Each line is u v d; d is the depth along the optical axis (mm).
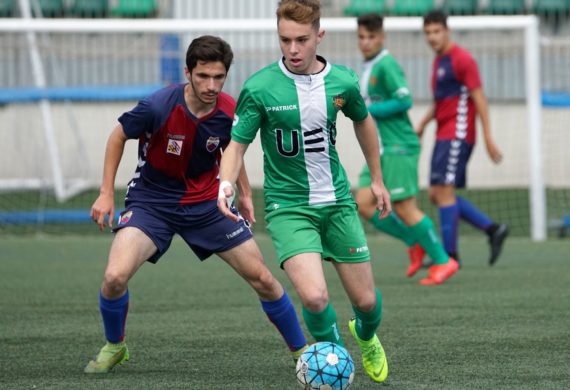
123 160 42188
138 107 13906
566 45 40406
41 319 18875
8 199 39938
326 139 13305
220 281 24234
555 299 20734
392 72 23109
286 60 13148
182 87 14039
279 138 13305
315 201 13344
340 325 18234
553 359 14727
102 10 46594
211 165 14320
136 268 14000
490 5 44969
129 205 14398
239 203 14633
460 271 25797
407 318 18531
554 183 39281
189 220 14211
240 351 15664
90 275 25281
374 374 13391
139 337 16938
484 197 40469
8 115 42000
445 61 25016
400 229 23766
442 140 25250
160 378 13695
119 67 44844
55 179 39062
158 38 44719
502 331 17094
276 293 14070
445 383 13234
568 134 39062
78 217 36250
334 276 25281
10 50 43375
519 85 42750
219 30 33688
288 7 12711
